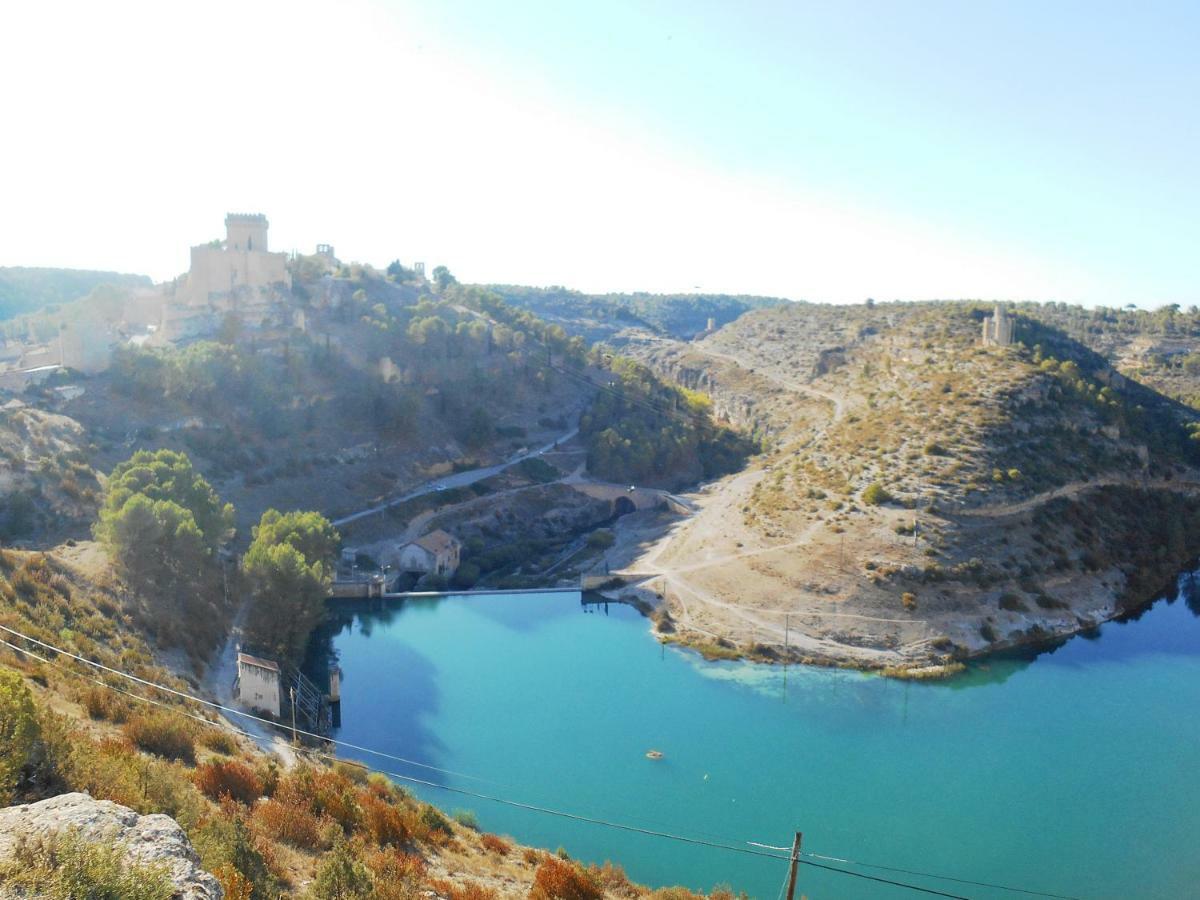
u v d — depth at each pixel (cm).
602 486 17438
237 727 6106
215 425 14650
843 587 11212
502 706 8906
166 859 1897
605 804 6988
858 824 6762
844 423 16800
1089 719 8712
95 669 5366
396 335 19775
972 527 12094
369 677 9631
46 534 9662
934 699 9181
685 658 10344
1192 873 6188
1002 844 6500
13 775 2512
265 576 8869
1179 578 13225
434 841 4412
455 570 14012
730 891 5588
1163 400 18412
